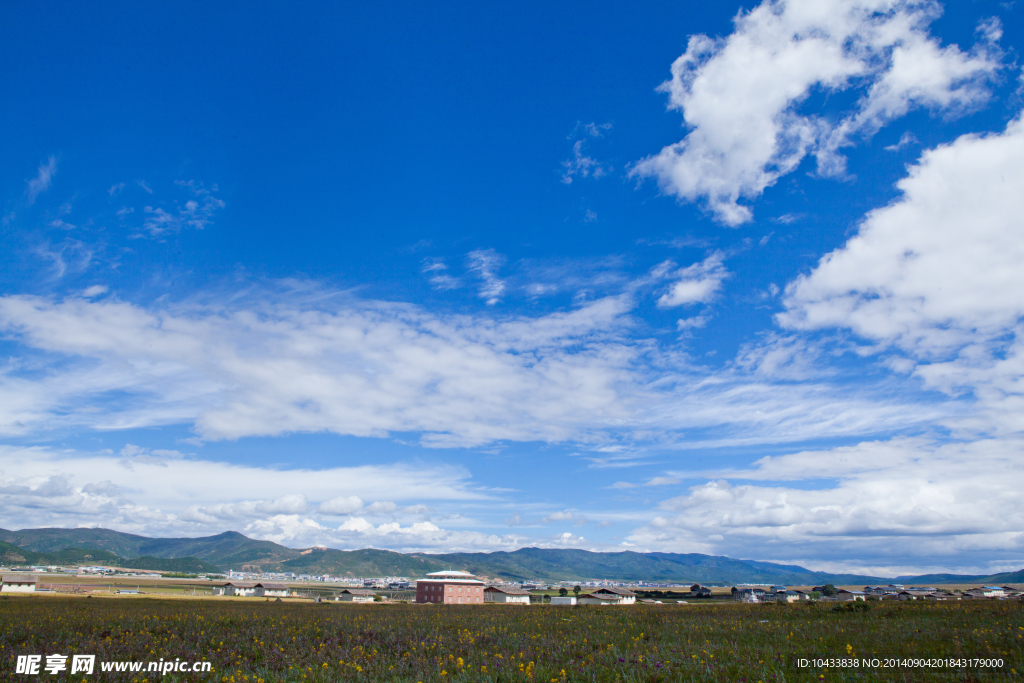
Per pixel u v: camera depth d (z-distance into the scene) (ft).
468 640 94.48
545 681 61.77
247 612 203.31
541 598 515.50
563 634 110.22
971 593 490.08
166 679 64.59
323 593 643.04
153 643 90.38
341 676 65.98
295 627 126.52
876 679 59.11
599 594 416.26
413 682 62.08
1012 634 84.33
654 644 88.38
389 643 93.20
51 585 460.96
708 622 142.92
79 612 172.45
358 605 315.58
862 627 112.37
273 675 66.44
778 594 511.40
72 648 82.64
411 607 278.26
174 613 180.65
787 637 98.32
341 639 99.50
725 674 62.69
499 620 152.66
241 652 85.10
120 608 210.38
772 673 63.36
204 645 92.84
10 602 235.61
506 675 63.72
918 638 90.43
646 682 60.34
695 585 571.69
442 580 460.14
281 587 601.62
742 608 227.20
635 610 223.92
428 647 87.71
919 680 58.59
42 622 123.75
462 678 62.23
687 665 66.49
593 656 75.56
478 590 472.03
